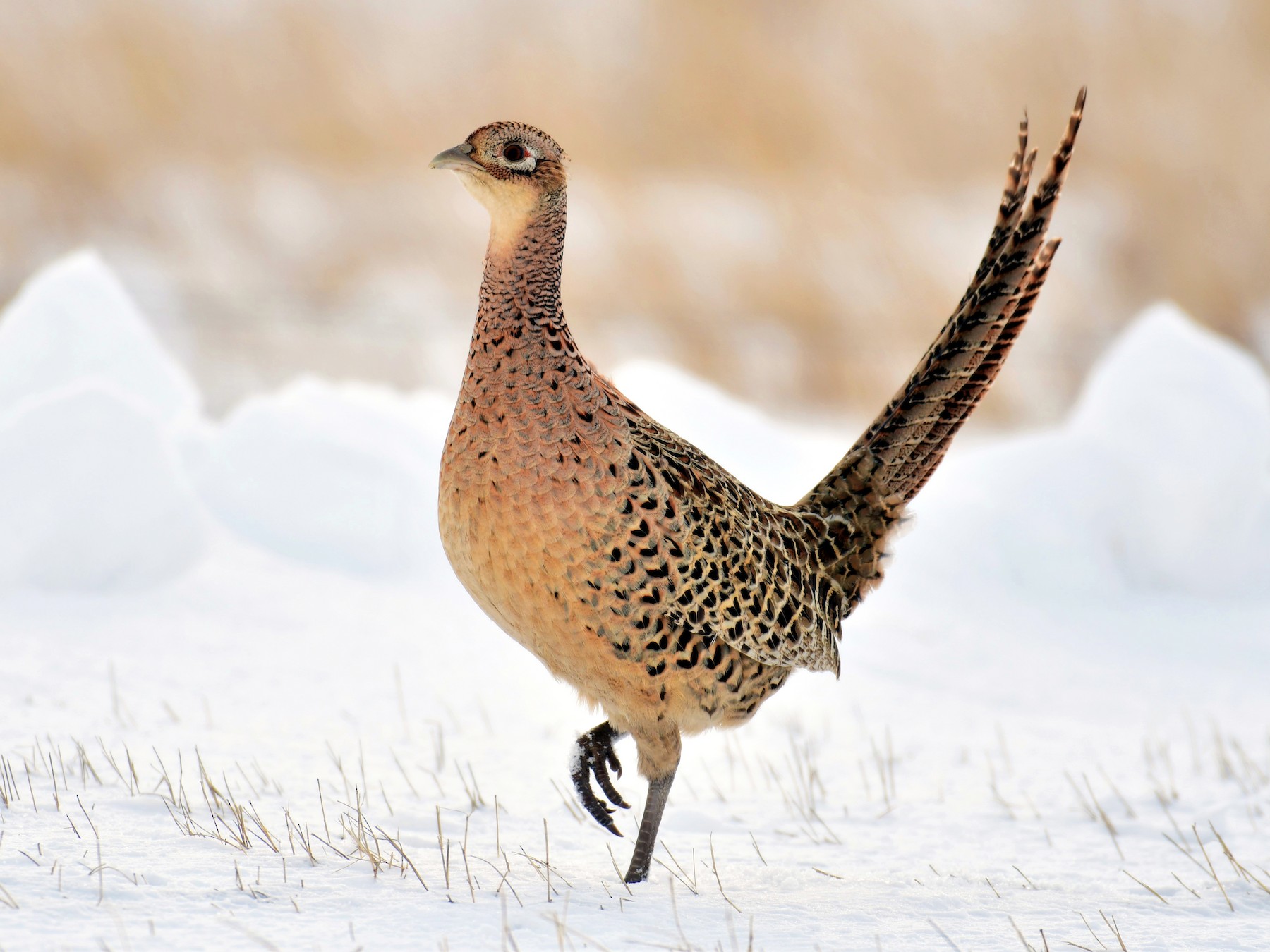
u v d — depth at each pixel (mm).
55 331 14367
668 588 6609
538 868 6863
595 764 7184
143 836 6750
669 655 6727
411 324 25594
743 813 8539
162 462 12484
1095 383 16578
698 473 6961
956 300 26141
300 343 24609
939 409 7754
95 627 11203
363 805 7793
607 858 7289
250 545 14000
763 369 24969
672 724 6938
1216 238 29047
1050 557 14906
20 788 7418
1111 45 30219
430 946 5551
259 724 9312
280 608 12312
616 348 24500
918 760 9898
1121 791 9195
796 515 7641
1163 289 28766
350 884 6324
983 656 12664
